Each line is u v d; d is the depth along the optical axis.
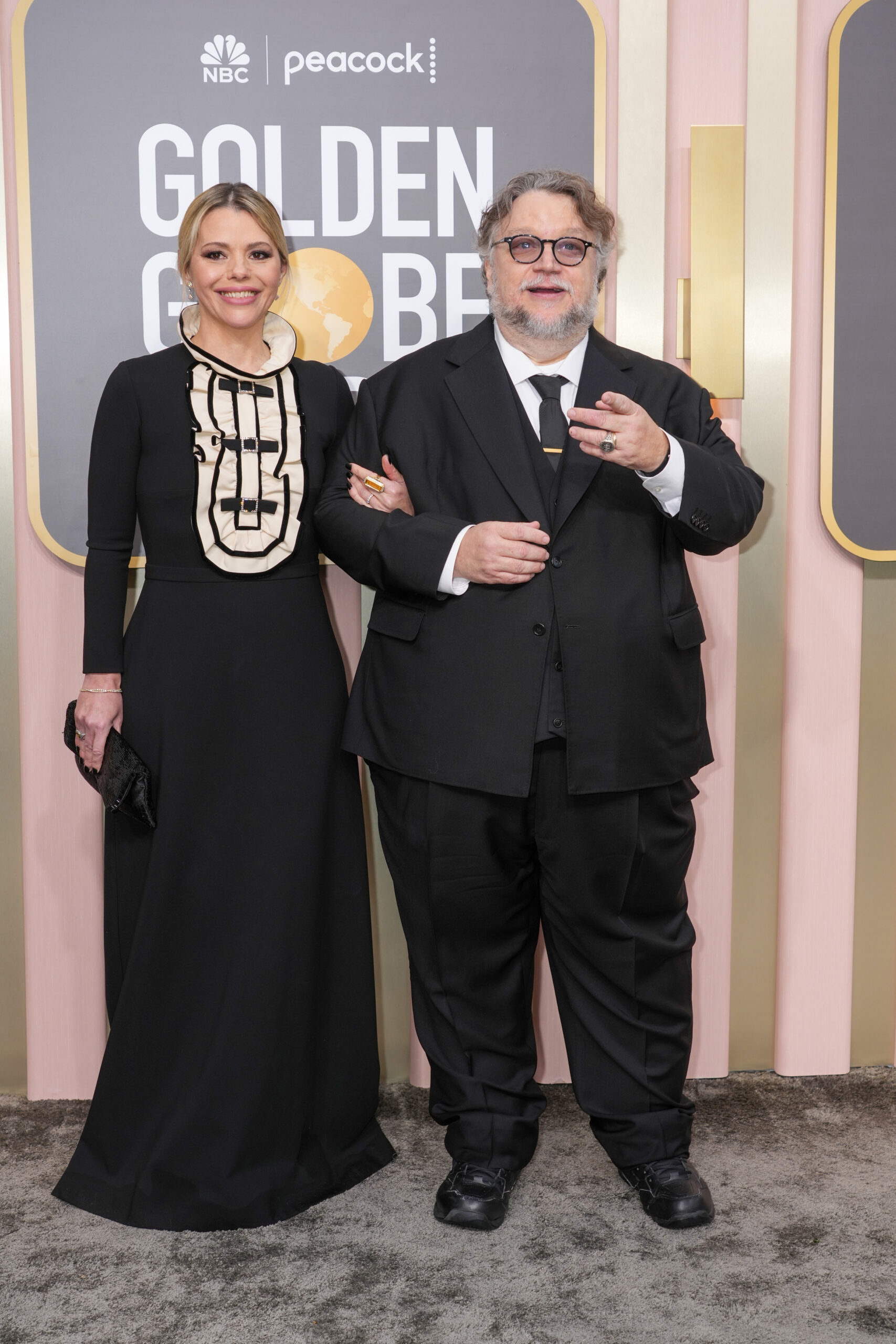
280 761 1.94
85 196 2.12
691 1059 2.39
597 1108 1.93
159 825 1.91
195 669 1.91
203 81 2.11
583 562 1.77
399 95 2.14
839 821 2.37
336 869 2.03
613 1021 1.91
